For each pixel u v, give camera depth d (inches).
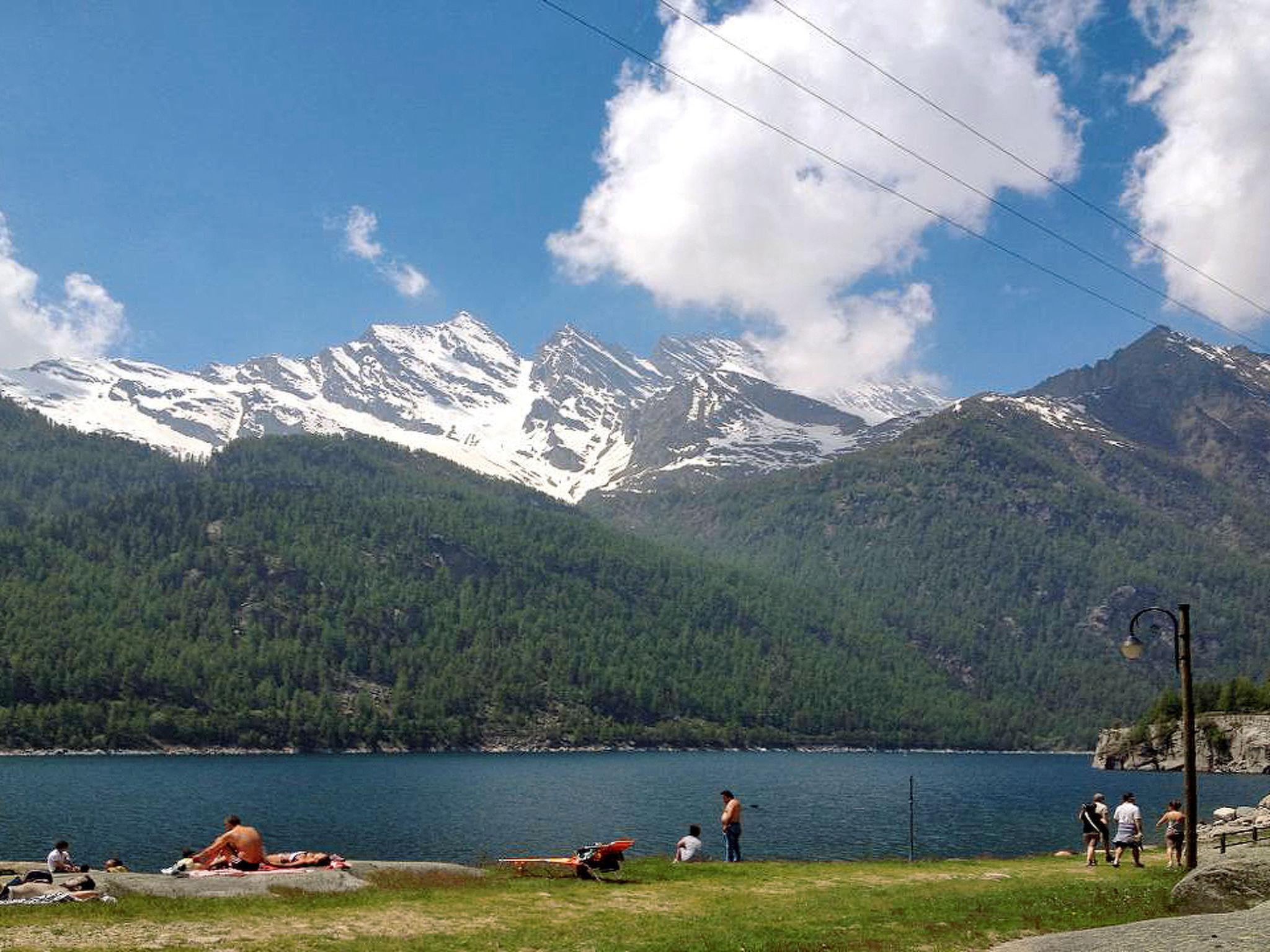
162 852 3523.6
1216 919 1174.3
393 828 4259.4
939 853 3550.7
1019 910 1406.3
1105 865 2089.1
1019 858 2272.4
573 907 1353.3
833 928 1237.1
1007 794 6697.8
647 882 1628.9
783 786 7135.8
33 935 1033.5
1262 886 1355.8
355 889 1390.3
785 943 1116.5
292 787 6259.8
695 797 5930.1
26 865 1972.2
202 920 1144.8
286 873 1391.5
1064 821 4822.8
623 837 3983.8
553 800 5629.9
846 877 1750.7
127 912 1154.7
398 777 7357.3
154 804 5098.4
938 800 6058.1
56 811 4694.9
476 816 4761.3
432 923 1193.4
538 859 1727.4
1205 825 2876.5
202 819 4493.1
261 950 1005.2
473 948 1050.7
